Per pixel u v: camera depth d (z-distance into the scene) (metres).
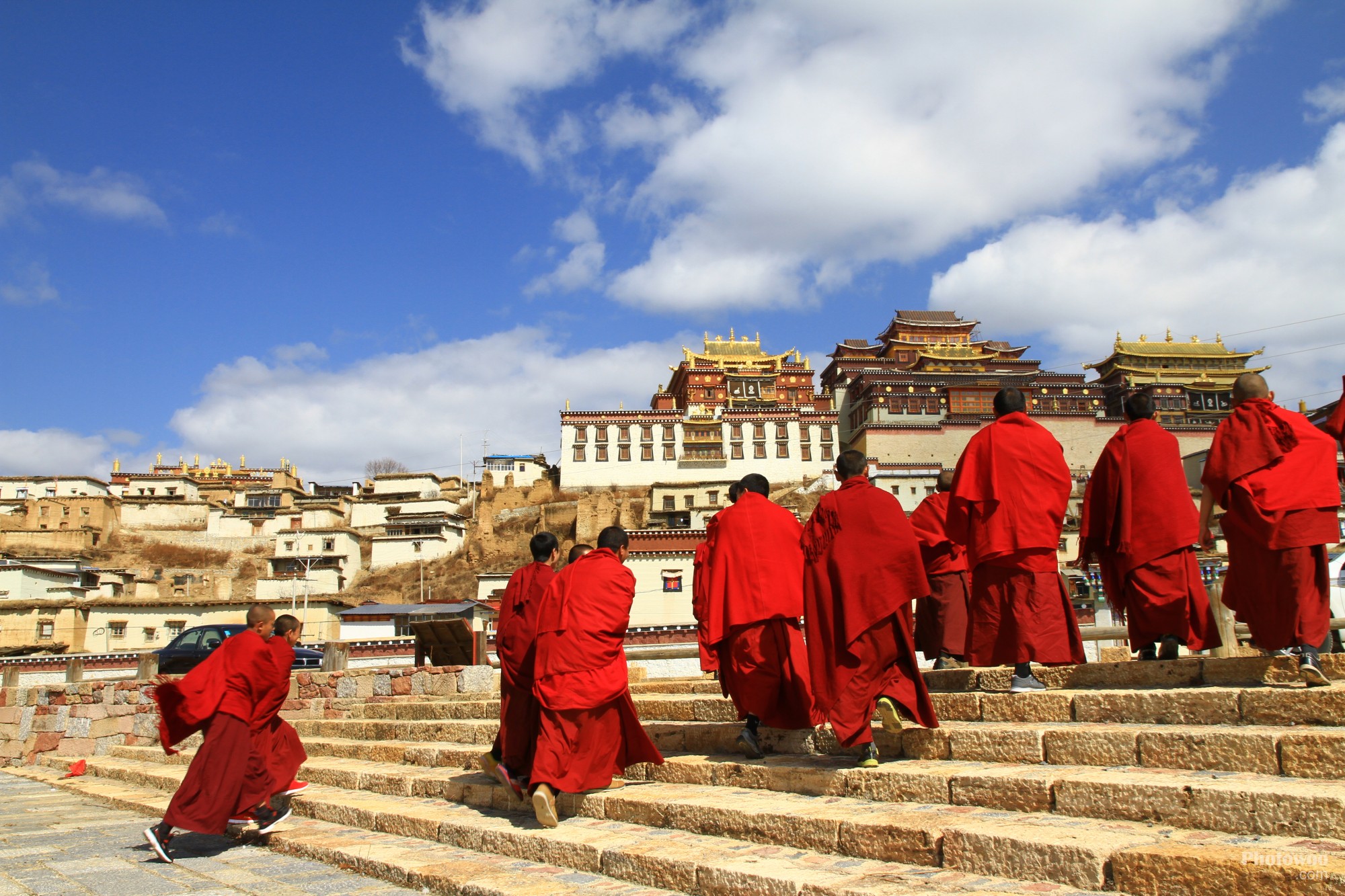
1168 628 6.31
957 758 5.84
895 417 74.12
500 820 6.53
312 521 79.69
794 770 5.98
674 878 4.88
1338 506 5.73
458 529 77.25
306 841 6.85
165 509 80.31
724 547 7.04
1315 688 5.12
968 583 8.61
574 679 6.31
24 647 30.64
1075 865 4.00
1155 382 75.12
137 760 14.23
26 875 6.43
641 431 77.19
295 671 13.70
